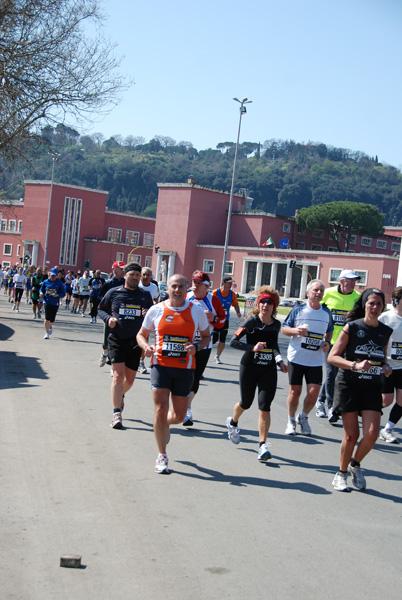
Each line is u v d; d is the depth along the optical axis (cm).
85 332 2166
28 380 1123
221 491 603
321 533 516
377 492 645
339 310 1032
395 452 841
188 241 7350
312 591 412
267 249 6900
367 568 454
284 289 6775
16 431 765
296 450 790
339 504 594
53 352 1544
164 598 390
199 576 422
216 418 947
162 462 645
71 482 595
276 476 668
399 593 418
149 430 820
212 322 912
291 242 7912
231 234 7669
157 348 650
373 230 8081
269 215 7519
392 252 9162
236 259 7138
